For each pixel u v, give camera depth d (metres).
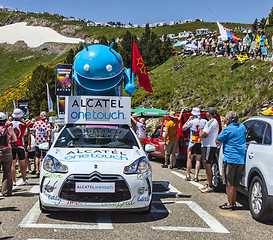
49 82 59.28
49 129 9.84
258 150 5.34
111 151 5.51
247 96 20.77
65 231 4.41
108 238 4.18
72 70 7.52
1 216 5.14
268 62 23.00
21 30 176.75
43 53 149.12
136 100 29.78
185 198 6.71
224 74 26.06
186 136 11.63
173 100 27.30
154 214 5.44
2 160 6.58
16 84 95.19
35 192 7.12
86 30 173.88
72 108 6.68
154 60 53.94
